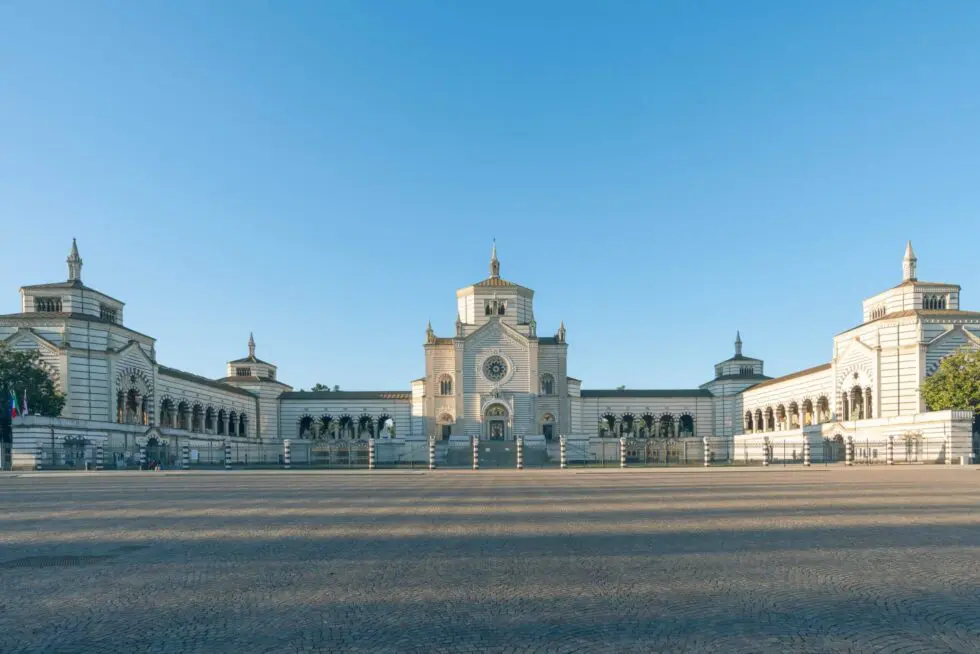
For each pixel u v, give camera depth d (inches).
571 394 4488.2
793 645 390.6
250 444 4180.6
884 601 478.3
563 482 1770.4
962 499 1150.3
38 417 2642.7
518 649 386.3
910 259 3353.8
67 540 757.3
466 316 4552.2
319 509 1059.3
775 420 4148.6
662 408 4557.1
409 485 1676.9
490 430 4202.8
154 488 1584.6
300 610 464.1
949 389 2778.1
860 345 3260.3
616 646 390.0
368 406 4564.5
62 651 387.9
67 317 3004.4
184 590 521.0
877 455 3004.4
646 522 867.4
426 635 410.6
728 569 579.5
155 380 3358.8
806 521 866.1
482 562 613.3
